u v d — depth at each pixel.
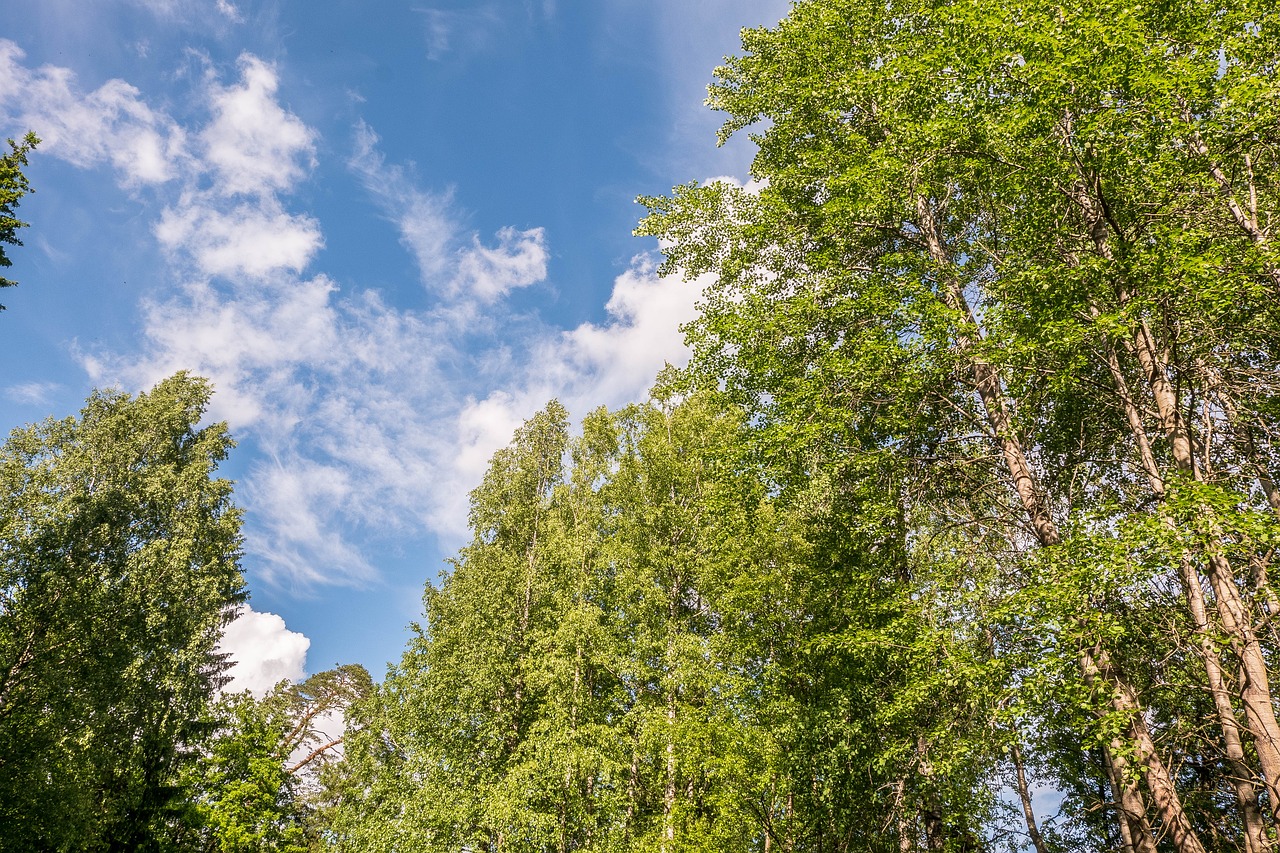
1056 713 8.12
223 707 25.05
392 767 19.23
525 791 14.88
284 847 24.25
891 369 9.86
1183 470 8.04
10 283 13.24
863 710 10.23
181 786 22.44
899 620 9.12
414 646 20.31
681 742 12.62
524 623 19.50
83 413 23.69
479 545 22.48
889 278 10.73
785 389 11.29
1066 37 8.33
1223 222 8.49
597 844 14.30
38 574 18.86
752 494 11.47
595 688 18.11
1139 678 8.41
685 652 13.79
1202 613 7.84
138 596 20.48
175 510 23.28
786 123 13.09
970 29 9.14
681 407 18.92
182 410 26.47
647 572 16.02
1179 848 7.34
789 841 11.15
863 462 10.08
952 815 9.88
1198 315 8.10
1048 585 7.36
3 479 19.88
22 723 17.59
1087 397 9.96
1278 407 8.77
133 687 20.30
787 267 12.45
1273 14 8.41
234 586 25.47
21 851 17.27
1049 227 9.23
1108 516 7.84
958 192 11.46
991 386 10.16
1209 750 8.45
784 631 12.20
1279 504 8.84
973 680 8.23
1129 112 8.20
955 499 10.59
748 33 14.36
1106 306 8.61
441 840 16.23
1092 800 11.14
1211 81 8.27
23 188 13.31
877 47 12.07
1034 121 8.50
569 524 21.20
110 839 20.44
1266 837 7.42
